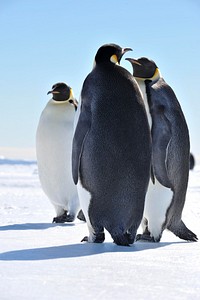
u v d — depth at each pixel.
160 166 12.77
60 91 19.03
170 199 12.91
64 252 10.02
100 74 11.94
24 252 9.94
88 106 11.70
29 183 46.72
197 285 7.20
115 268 8.34
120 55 12.34
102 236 11.74
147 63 13.64
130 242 11.67
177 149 13.05
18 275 7.65
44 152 18.88
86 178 11.58
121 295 6.55
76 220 19.94
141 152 11.55
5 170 89.56
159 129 12.93
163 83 13.69
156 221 12.89
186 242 12.61
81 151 11.57
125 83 11.83
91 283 7.18
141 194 11.60
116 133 11.43
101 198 11.53
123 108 11.58
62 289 6.79
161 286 7.09
